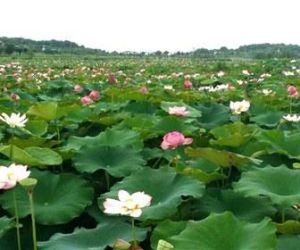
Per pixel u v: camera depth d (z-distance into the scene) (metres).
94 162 4.71
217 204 3.71
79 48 101.69
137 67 33.66
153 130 6.12
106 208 2.76
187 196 3.82
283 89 12.41
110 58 70.31
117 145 5.04
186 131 5.98
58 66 34.91
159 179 3.88
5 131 6.38
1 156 5.32
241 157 4.09
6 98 9.41
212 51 92.31
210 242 2.66
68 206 3.88
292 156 4.81
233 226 2.71
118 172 4.52
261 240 2.58
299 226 3.17
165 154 5.29
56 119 6.86
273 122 7.47
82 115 7.18
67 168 5.23
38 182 4.10
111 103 8.90
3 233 3.69
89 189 4.07
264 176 3.73
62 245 3.11
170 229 3.12
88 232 3.30
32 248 3.64
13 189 3.53
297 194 3.47
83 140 5.41
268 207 3.61
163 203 3.52
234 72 23.02
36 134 6.32
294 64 31.67
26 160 3.94
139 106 8.37
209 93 11.39
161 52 91.38
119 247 2.70
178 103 7.61
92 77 19.33
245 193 3.51
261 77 19.00
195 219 3.66
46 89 13.91
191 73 24.12
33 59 55.38
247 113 8.16
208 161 4.70
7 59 51.56
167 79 17.53
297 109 9.45
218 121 7.55
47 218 3.73
